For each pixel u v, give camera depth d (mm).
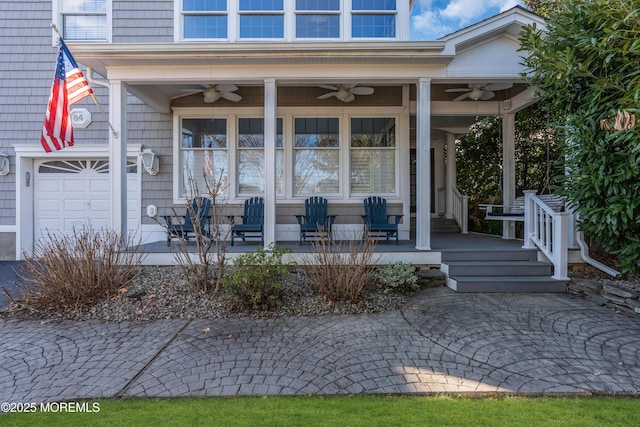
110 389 2498
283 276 4402
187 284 4652
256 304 4082
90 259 4332
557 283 4828
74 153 7184
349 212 7207
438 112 7266
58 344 3277
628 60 3600
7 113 7152
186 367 2822
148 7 6949
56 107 4816
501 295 4703
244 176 7320
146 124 7195
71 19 7074
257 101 7207
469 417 2133
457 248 5680
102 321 3867
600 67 4016
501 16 5176
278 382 2586
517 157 10430
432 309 4156
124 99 5488
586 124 4223
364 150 7320
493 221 9547
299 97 7195
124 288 4512
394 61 5285
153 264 5434
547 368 2748
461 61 5418
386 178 7344
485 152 10938
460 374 2678
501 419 2107
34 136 7172
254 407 2258
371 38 6750
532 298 4566
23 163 7188
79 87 5098
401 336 3414
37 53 7145
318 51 5090
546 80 4512
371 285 4758
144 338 3408
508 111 7176
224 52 5102
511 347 3127
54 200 7379
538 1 9953
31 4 7117
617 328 3537
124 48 4988
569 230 5477
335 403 2301
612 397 2377
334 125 7297
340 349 3141
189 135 7266
